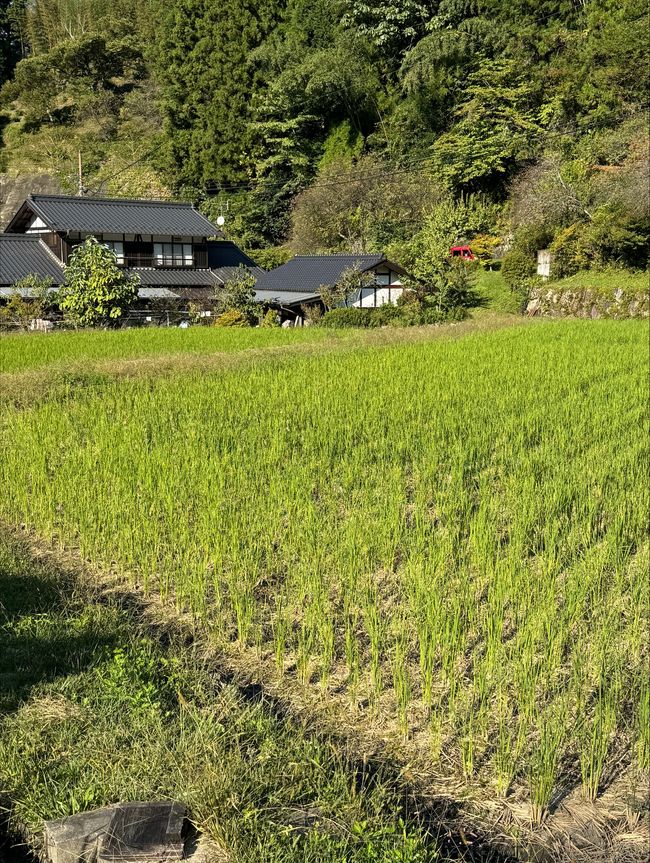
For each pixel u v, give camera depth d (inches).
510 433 366.0
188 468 301.3
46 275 1181.7
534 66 1577.3
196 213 1390.3
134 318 1148.5
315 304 1243.2
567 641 189.3
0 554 252.1
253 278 1206.9
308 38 1995.6
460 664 186.1
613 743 158.4
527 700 156.6
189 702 167.9
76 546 273.0
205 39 1931.6
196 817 132.6
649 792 144.6
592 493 277.0
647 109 1323.8
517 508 261.1
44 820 130.2
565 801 145.5
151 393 480.7
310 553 222.5
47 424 380.8
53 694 165.9
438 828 138.4
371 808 137.6
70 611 213.5
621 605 205.6
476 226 1508.4
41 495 288.8
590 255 1233.4
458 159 1587.1
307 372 554.9
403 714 164.1
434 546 230.7
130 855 124.2
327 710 175.0
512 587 202.1
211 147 1941.4
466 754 153.5
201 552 241.6
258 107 1929.1
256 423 390.6
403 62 1745.8
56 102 2564.0
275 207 1900.8
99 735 151.6
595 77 1407.5
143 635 203.5
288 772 143.3
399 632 184.1
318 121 1963.6
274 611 220.7
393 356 639.8
